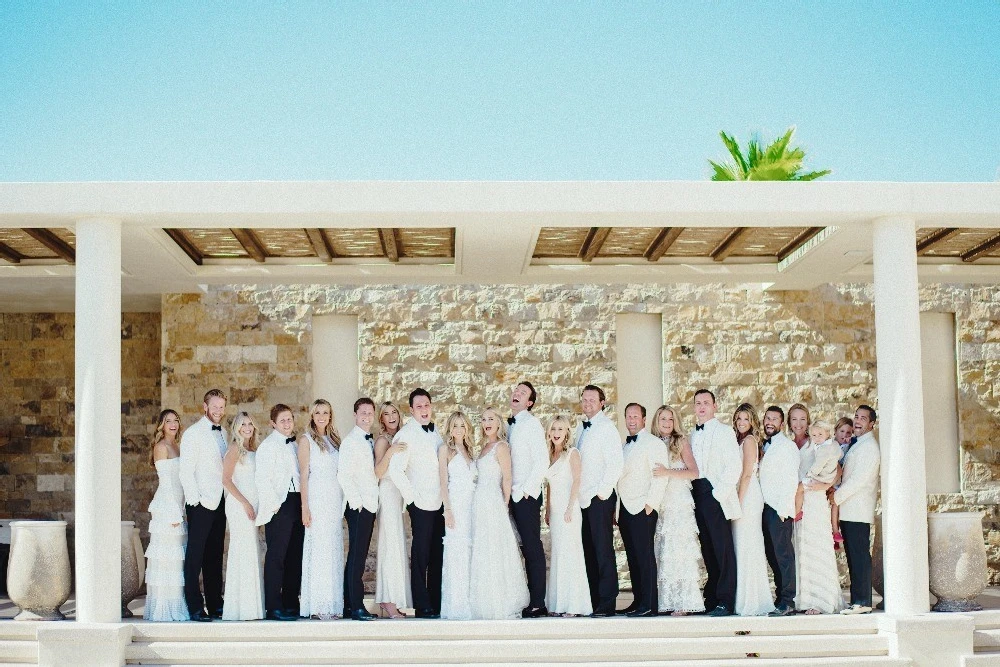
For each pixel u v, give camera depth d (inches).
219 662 312.3
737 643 316.8
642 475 343.0
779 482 340.5
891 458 335.9
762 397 517.3
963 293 531.8
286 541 334.3
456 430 344.8
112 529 323.0
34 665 313.7
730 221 338.3
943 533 344.8
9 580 335.3
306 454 335.6
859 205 328.8
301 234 387.2
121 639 309.9
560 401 511.5
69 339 565.3
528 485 338.0
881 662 313.1
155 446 338.6
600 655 313.7
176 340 508.4
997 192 329.4
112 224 326.6
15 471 560.4
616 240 404.2
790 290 521.7
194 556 332.5
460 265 417.4
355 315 518.9
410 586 350.9
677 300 520.1
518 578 340.8
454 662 312.7
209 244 403.5
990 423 526.6
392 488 343.0
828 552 342.6
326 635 318.0
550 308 516.4
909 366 334.0
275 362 509.7
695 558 339.9
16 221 327.3
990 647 326.6
